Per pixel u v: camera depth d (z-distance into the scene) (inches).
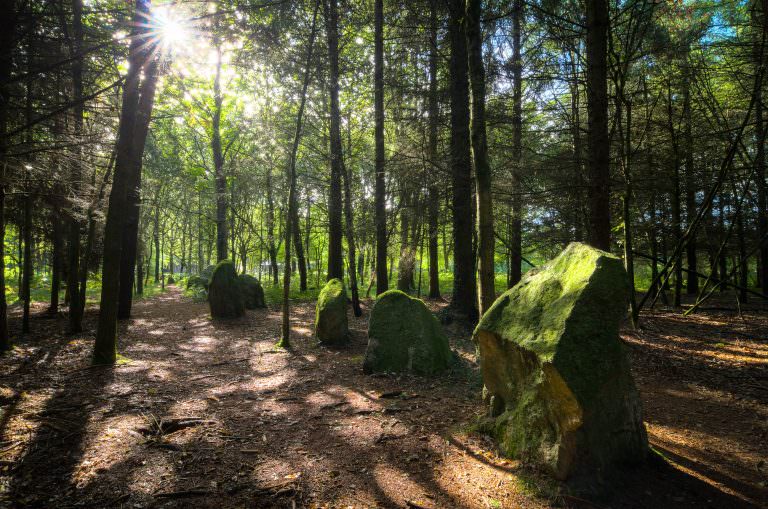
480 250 243.4
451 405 193.6
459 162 371.9
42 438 148.5
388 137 585.9
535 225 500.7
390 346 252.2
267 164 575.2
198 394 209.3
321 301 342.3
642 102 387.2
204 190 892.0
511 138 460.4
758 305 489.7
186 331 402.3
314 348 324.8
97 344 256.1
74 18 292.8
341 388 221.8
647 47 338.0
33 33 259.4
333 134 509.7
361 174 621.6
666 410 193.5
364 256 969.5
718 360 266.2
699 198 508.4
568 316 128.0
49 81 278.4
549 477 124.9
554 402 126.6
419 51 434.6
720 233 493.0
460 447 148.8
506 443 143.2
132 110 256.4
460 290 378.3
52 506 110.1
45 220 408.2
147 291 924.0
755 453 149.8
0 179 230.7
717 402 201.0
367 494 120.7
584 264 138.6
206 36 278.5
